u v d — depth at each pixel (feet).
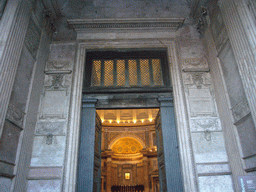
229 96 19.84
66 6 27.91
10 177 16.57
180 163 20.79
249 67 15.93
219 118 21.44
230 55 19.42
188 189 19.21
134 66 26.45
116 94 24.13
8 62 16.39
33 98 20.68
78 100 22.74
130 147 59.77
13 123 16.99
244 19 16.76
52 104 22.13
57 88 22.88
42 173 19.34
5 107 15.66
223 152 20.18
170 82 24.38
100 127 26.43
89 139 21.83
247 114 16.75
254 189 13.12
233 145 18.84
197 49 25.03
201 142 20.54
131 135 55.42
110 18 25.45
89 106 23.25
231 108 19.44
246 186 13.25
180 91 23.08
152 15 27.40
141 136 55.42
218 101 21.59
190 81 23.16
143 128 55.42
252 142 16.43
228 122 19.62
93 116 22.81
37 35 22.31
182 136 21.07
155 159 54.49
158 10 27.68
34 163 19.66
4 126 15.88
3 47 16.20
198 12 25.71
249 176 13.56
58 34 26.17
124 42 25.70
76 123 21.63
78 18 27.27
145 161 53.93
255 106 15.15
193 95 22.49
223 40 20.59
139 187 52.70
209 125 21.16
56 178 19.20
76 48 25.22
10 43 16.85
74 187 19.33
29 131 19.67
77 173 20.45
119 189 52.90
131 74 26.03
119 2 28.12
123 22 25.63
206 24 24.22
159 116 24.91
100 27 25.90
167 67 25.55
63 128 21.09
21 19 18.61
